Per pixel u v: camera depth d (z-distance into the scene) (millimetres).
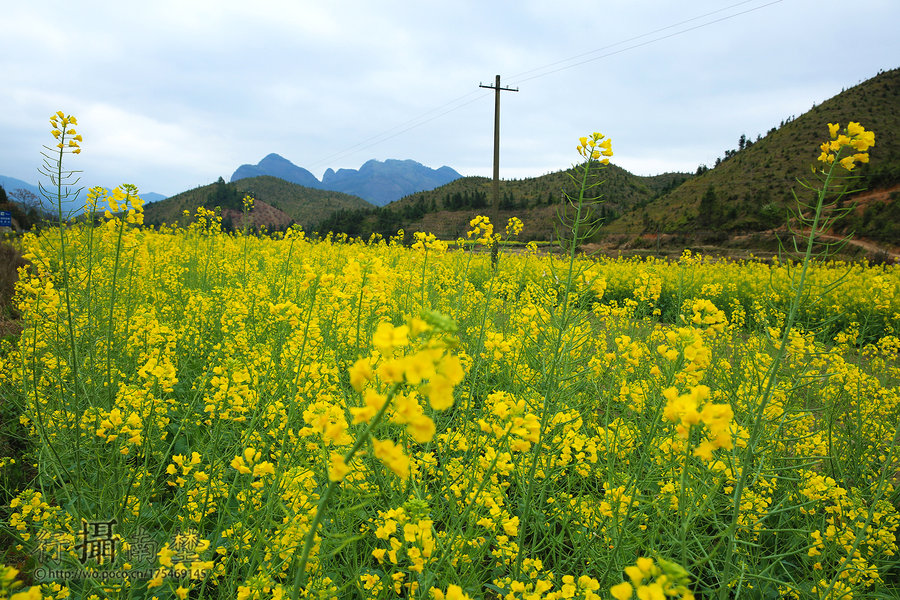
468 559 2197
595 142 3055
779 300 10109
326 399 2764
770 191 48688
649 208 58875
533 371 4105
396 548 1819
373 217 68625
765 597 2768
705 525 2881
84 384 2992
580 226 3102
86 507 2438
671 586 1030
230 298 6105
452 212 72000
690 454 1957
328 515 2334
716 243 42344
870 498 3166
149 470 2900
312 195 193000
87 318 3449
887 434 4078
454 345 958
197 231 10977
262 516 2250
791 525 3205
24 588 2406
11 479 3053
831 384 4398
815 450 3455
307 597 1859
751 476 2508
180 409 3814
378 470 2625
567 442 2783
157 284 7051
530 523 2865
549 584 1767
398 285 5621
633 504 2502
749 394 2893
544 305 3936
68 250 4242
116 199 3496
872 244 35000
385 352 979
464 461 2852
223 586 2240
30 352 3398
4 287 7027
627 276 14547
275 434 2732
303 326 3508
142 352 3904
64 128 3113
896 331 8688
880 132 56844
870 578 2625
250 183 186750
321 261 10430
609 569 2332
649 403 3217
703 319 2584
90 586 2131
